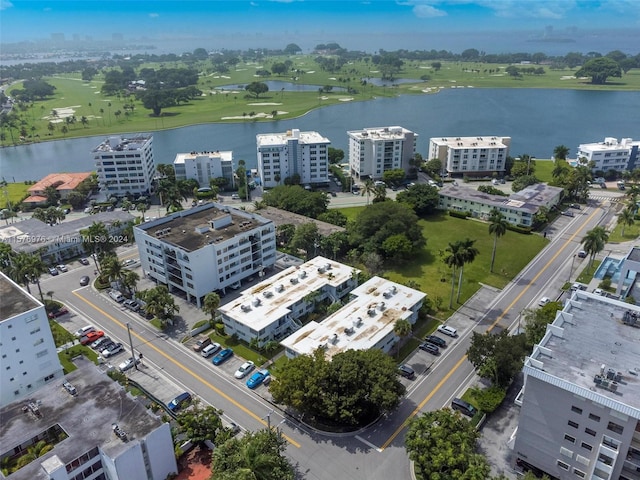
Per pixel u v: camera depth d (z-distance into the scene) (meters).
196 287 139.00
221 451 82.06
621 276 131.00
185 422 91.62
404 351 122.25
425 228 198.75
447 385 110.38
